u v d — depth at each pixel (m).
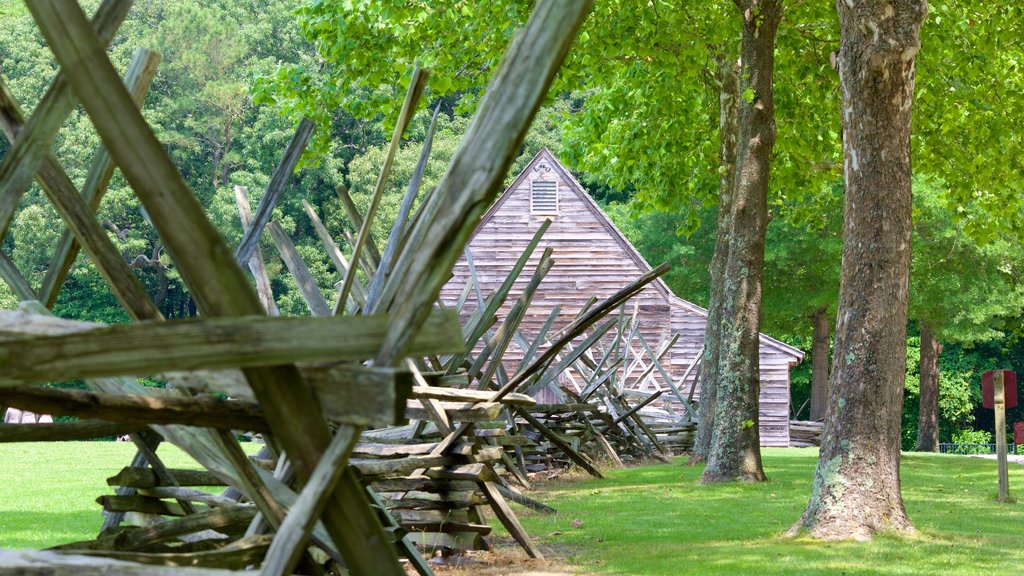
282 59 55.03
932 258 30.94
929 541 8.34
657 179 21.92
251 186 47.84
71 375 2.44
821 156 21.66
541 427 13.79
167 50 51.16
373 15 16.92
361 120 50.59
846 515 8.61
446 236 2.63
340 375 2.69
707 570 6.83
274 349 2.54
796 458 22.14
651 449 19.86
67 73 2.57
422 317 2.64
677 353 31.98
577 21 2.60
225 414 3.09
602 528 9.16
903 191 8.83
